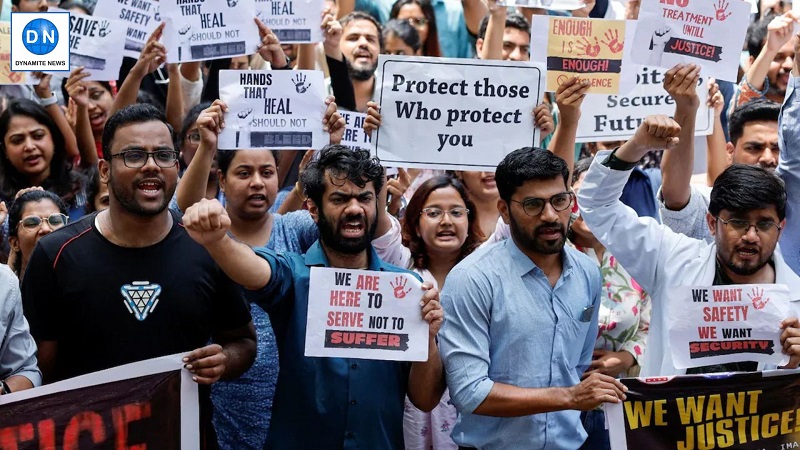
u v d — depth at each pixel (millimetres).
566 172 4047
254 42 5508
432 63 4938
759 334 4137
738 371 4355
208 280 4145
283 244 5016
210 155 4844
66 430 3893
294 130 5000
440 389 4148
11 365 3945
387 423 4082
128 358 4066
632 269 4434
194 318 4113
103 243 4105
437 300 3975
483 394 3975
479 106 4957
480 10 7500
